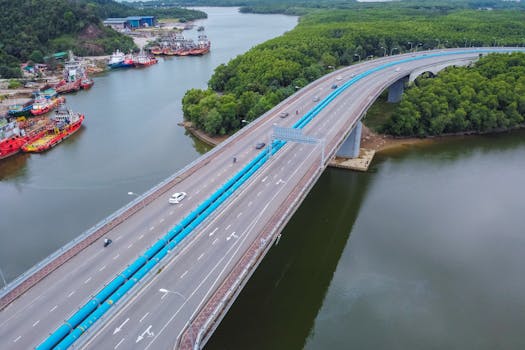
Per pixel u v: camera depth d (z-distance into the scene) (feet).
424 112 554.46
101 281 216.74
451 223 358.64
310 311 270.67
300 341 249.14
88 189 404.36
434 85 600.80
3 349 178.50
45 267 225.56
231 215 275.39
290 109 491.72
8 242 322.34
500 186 423.64
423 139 549.13
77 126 581.12
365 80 610.65
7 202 383.86
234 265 228.22
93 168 454.40
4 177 439.63
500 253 321.52
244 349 242.99
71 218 352.69
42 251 310.45
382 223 360.48
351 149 475.72
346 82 600.80
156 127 583.58
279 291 286.25
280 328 257.34
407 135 553.23
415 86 645.10
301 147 387.14
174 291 209.77
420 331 255.29
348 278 299.17
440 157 495.41
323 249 329.93
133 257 234.79
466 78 620.08
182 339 182.70
